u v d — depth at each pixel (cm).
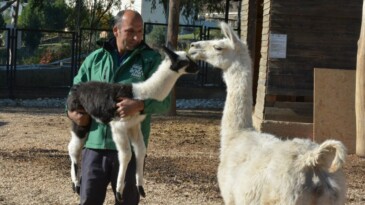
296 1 1357
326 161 492
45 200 852
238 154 561
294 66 1367
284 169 501
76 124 580
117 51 593
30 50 2422
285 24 1362
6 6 3067
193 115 1823
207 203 853
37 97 2267
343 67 1369
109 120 542
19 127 1497
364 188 952
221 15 3528
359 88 1214
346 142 1301
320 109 1313
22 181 945
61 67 2316
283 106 1373
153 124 1573
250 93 608
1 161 1071
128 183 573
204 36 2286
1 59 2370
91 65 598
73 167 595
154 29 2414
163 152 1206
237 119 598
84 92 556
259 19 1769
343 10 1361
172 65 541
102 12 3534
